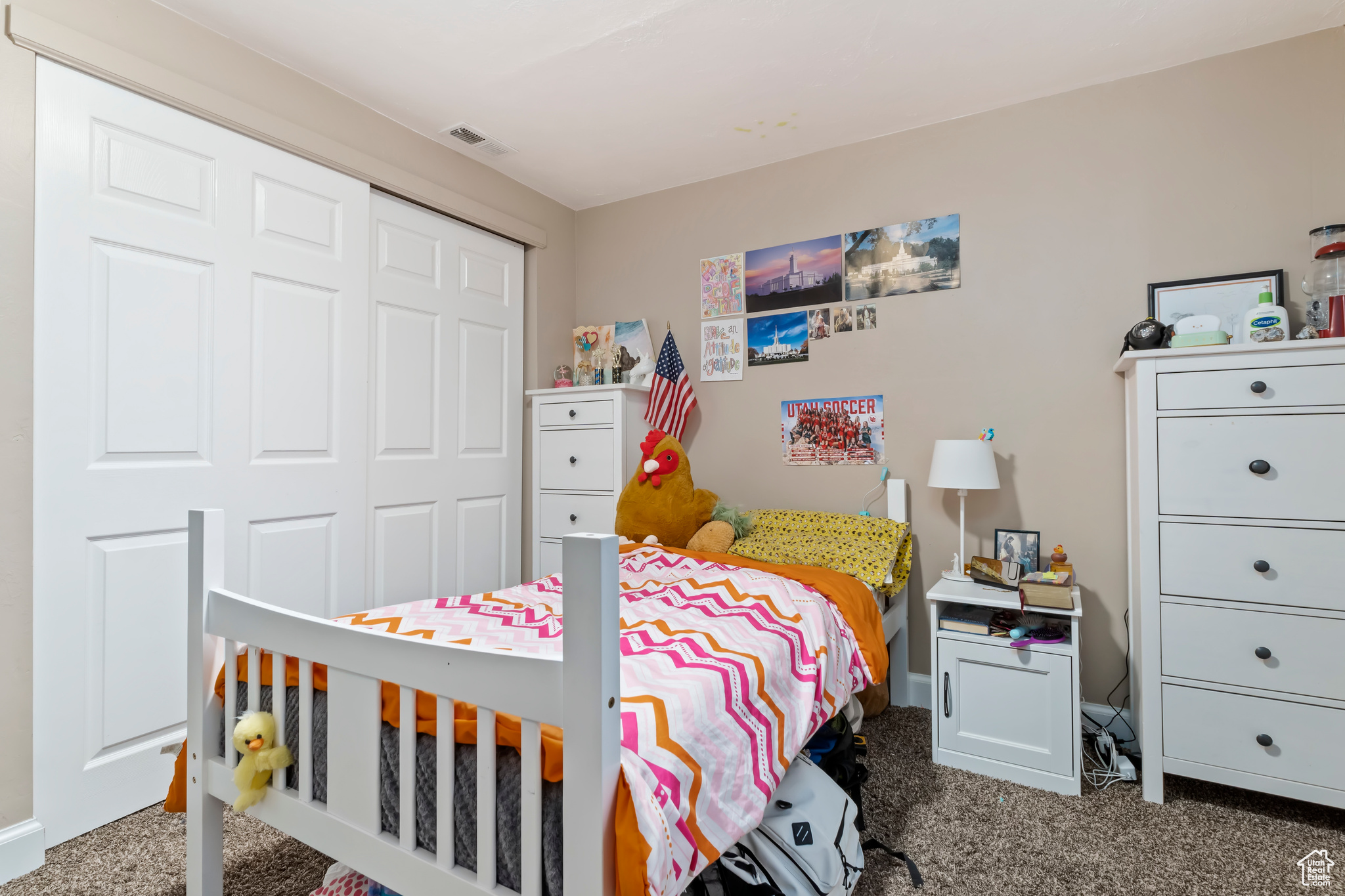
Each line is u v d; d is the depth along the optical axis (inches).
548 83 89.7
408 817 39.8
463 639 54.6
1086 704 90.2
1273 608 66.6
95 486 67.5
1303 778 65.2
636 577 83.0
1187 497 70.6
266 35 78.7
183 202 74.7
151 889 58.2
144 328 71.5
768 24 77.4
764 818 52.2
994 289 97.0
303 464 87.0
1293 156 79.8
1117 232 89.2
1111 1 73.2
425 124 100.8
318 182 88.9
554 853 35.0
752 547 96.4
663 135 104.7
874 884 58.0
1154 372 72.4
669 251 125.8
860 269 107.3
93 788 67.2
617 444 113.8
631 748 37.1
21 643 62.2
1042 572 82.1
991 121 97.4
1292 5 73.9
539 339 127.4
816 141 107.4
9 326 61.6
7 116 61.6
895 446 104.3
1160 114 86.8
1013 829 66.9
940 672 82.0
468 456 113.9
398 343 101.4
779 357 114.3
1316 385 64.6
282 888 57.4
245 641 48.6
